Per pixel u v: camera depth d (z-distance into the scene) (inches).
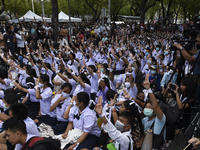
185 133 119.3
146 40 632.4
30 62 269.0
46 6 1664.6
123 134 107.2
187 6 1515.7
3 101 161.5
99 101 103.4
